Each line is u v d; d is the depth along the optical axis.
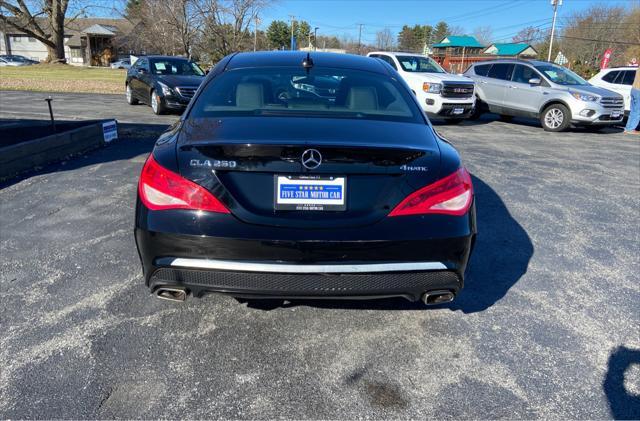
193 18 31.70
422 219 2.20
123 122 9.91
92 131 7.18
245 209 2.14
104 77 25.31
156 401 2.08
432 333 2.66
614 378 2.32
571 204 5.19
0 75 23.89
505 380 2.29
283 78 2.96
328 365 2.36
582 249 3.94
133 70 13.01
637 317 2.89
